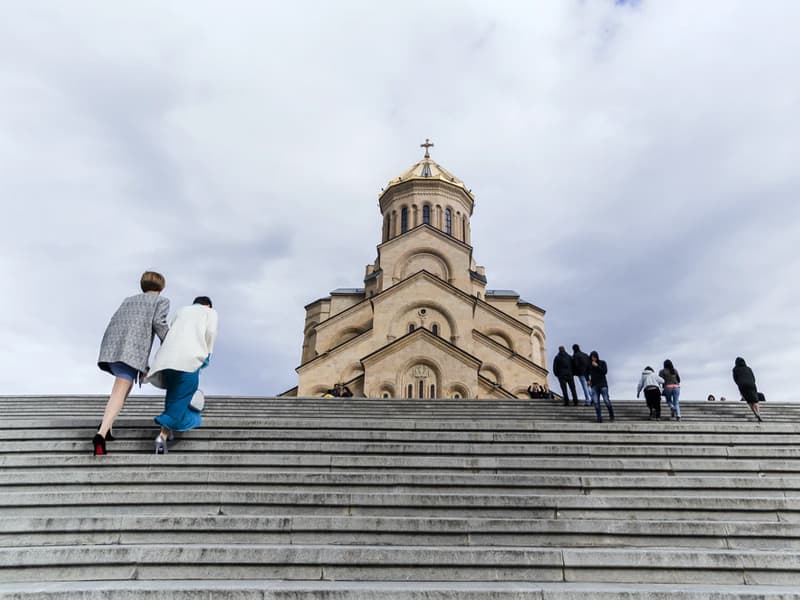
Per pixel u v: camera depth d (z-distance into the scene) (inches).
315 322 1438.2
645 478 235.0
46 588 151.1
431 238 1282.0
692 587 166.6
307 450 254.1
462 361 952.9
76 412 372.2
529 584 167.3
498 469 249.3
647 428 297.7
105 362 214.7
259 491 211.8
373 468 245.3
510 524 196.9
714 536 197.2
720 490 234.5
